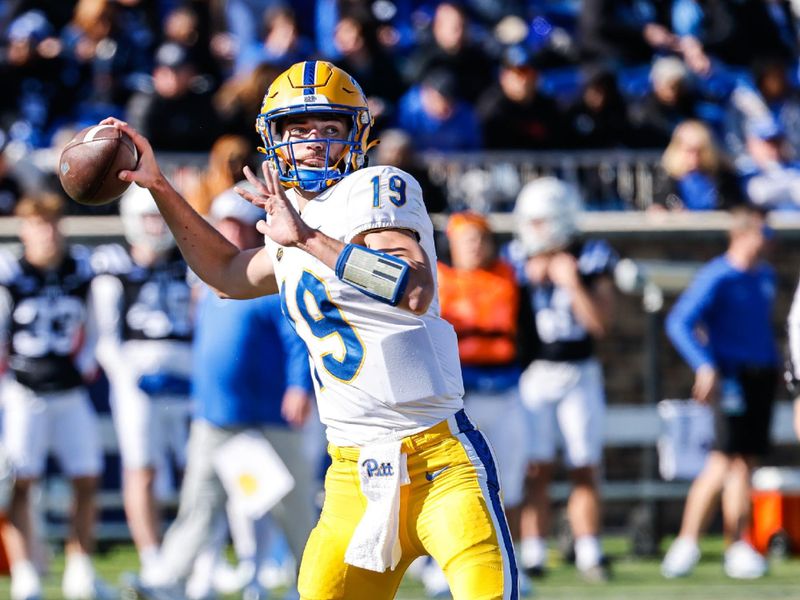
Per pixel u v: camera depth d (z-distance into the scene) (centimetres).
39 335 2955
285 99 1530
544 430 3131
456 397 1535
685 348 3256
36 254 2966
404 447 1510
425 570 2964
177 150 3934
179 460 3009
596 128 4134
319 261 1502
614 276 3175
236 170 3053
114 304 2984
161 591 2511
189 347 2995
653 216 3866
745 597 2900
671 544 3666
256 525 2792
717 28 4822
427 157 3975
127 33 4481
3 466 2898
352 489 1545
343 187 1503
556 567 3325
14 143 4200
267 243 1572
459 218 2953
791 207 4134
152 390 2958
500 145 4097
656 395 3703
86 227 3588
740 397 3241
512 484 2947
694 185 3950
